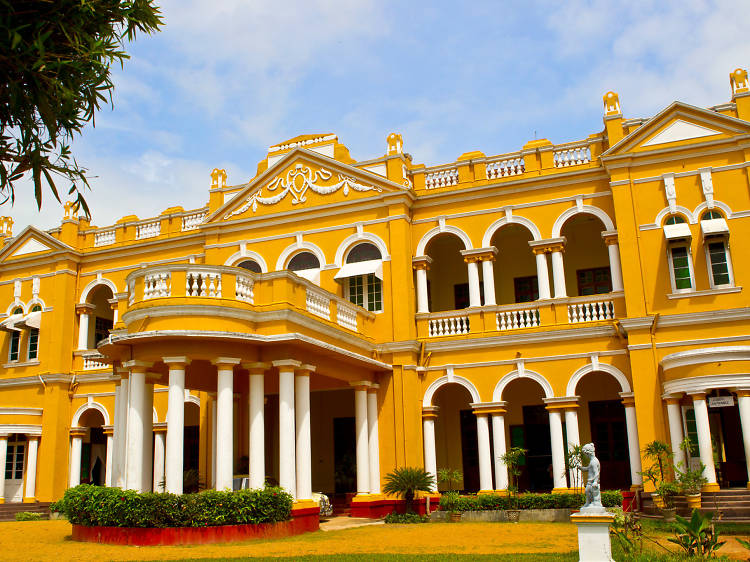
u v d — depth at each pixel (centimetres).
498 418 2116
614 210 2127
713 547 1152
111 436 2594
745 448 1736
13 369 2742
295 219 2389
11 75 865
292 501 1608
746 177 1992
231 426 1608
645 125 2091
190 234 2636
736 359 1758
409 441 2112
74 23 891
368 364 2052
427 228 2323
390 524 1862
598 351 2056
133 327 1633
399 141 2334
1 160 890
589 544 1062
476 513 1908
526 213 2234
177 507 1459
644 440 1920
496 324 2189
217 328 1606
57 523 1995
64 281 2747
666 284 1995
